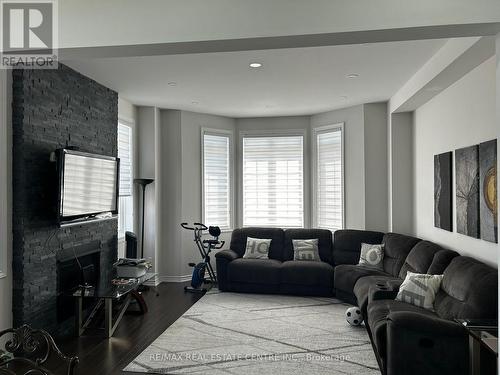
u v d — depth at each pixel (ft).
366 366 10.98
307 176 23.41
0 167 10.97
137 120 20.61
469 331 8.62
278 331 13.85
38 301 12.17
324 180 22.63
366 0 7.84
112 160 15.72
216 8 8.30
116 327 14.14
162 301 17.75
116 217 17.17
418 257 14.51
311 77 15.46
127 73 14.75
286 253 20.80
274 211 23.72
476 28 7.72
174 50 8.93
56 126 13.11
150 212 20.54
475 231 12.00
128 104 19.61
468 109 12.62
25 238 11.54
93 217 14.35
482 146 11.49
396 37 8.21
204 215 22.38
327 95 18.44
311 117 23.27
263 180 23.81
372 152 20.17
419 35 8.09
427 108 16.67
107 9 8.53
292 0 8.08
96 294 13.33
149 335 13.48
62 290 13.58
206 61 13.46
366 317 13.65
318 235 20.70
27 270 11.63
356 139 20.66
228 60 13.39
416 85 14.96
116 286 14.35
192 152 22.00
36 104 12.05
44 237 12.46
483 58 11.12
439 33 7.98
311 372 10.62
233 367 10.94
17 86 11.41
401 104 17.17
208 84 16.37
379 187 20.16
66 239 13.67
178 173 21.42
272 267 18.94
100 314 15.12
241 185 23.93
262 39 8.30
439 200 15.07
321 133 22.70
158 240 21.04
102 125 16.29
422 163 17.43
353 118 20.83
